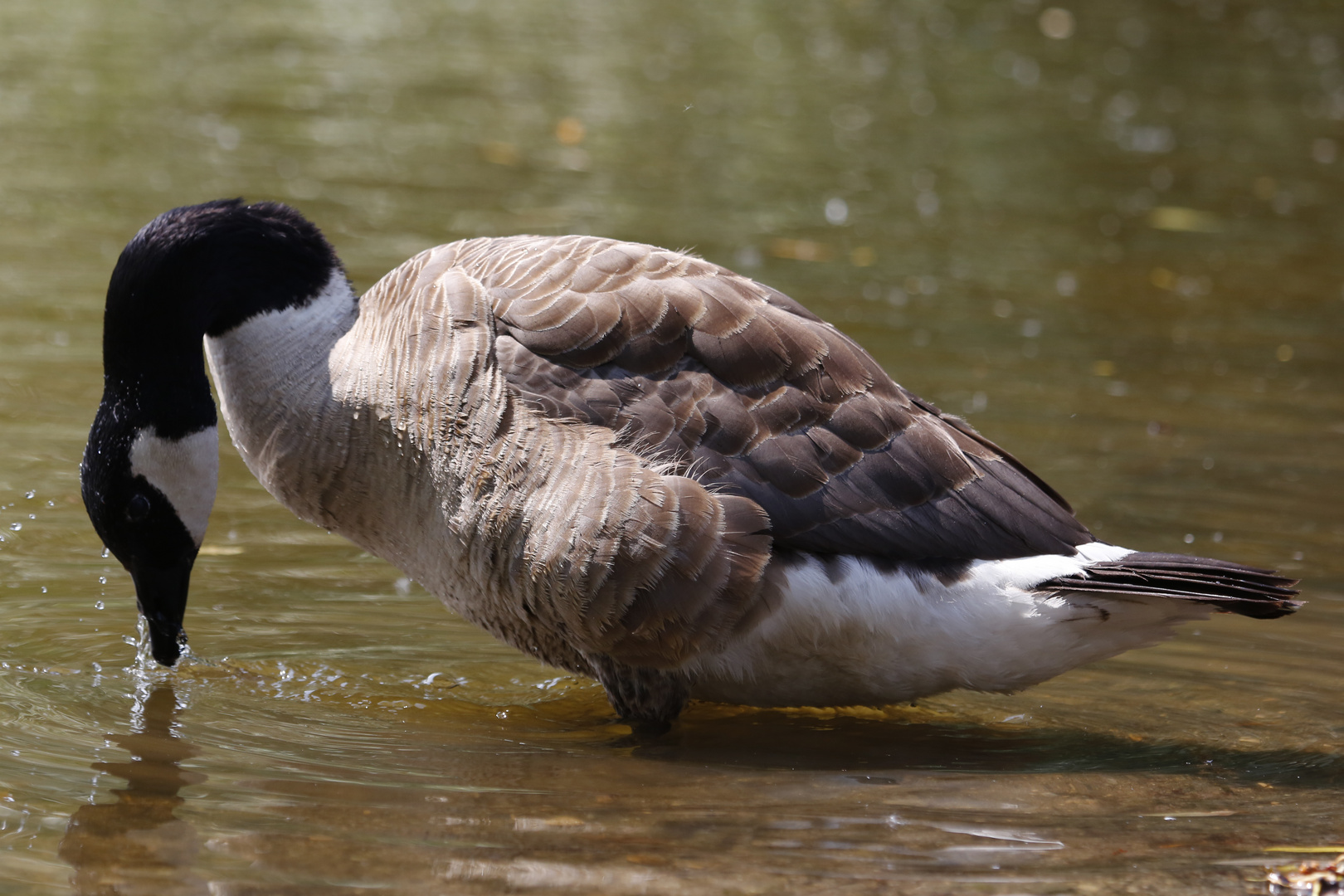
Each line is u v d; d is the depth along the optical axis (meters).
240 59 30.67
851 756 9.05
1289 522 12.96
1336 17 41.78
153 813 7.56
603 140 26.44
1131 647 9.11
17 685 9.38
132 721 8.93
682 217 21.92
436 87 29.55
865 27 37.91
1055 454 14.39
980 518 9.12
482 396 8.98
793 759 8.96
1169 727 9.60
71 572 11.26
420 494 9.27
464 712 9.61
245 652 10.26
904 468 9.14
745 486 8.95
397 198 21.83
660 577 8.83
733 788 8.32
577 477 8.86
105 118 25.36
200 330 9.41
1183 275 21.19
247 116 26.33
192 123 25.56
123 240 19.19
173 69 29.30
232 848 7.17
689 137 27.14
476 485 9.01
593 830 7.55
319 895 6.70
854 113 29.72
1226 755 9.11
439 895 6.74
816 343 9.37
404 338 9.23
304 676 9.95
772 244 21.02
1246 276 21.31
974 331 18.09
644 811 7.85
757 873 7.06
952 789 8.39
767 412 9.11
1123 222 23.81
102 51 30.22
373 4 37.19
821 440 9.11
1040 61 35.41
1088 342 18.02
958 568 9.01
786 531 8.95
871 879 7.03
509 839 7.39
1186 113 31.48
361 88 29.02
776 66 33.47
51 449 13.45
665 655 9.09
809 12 39.56
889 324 18.05
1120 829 7.79
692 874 7.03
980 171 26.30
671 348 9.17
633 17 37.78
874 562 9.00
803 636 8.98
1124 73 34.66
